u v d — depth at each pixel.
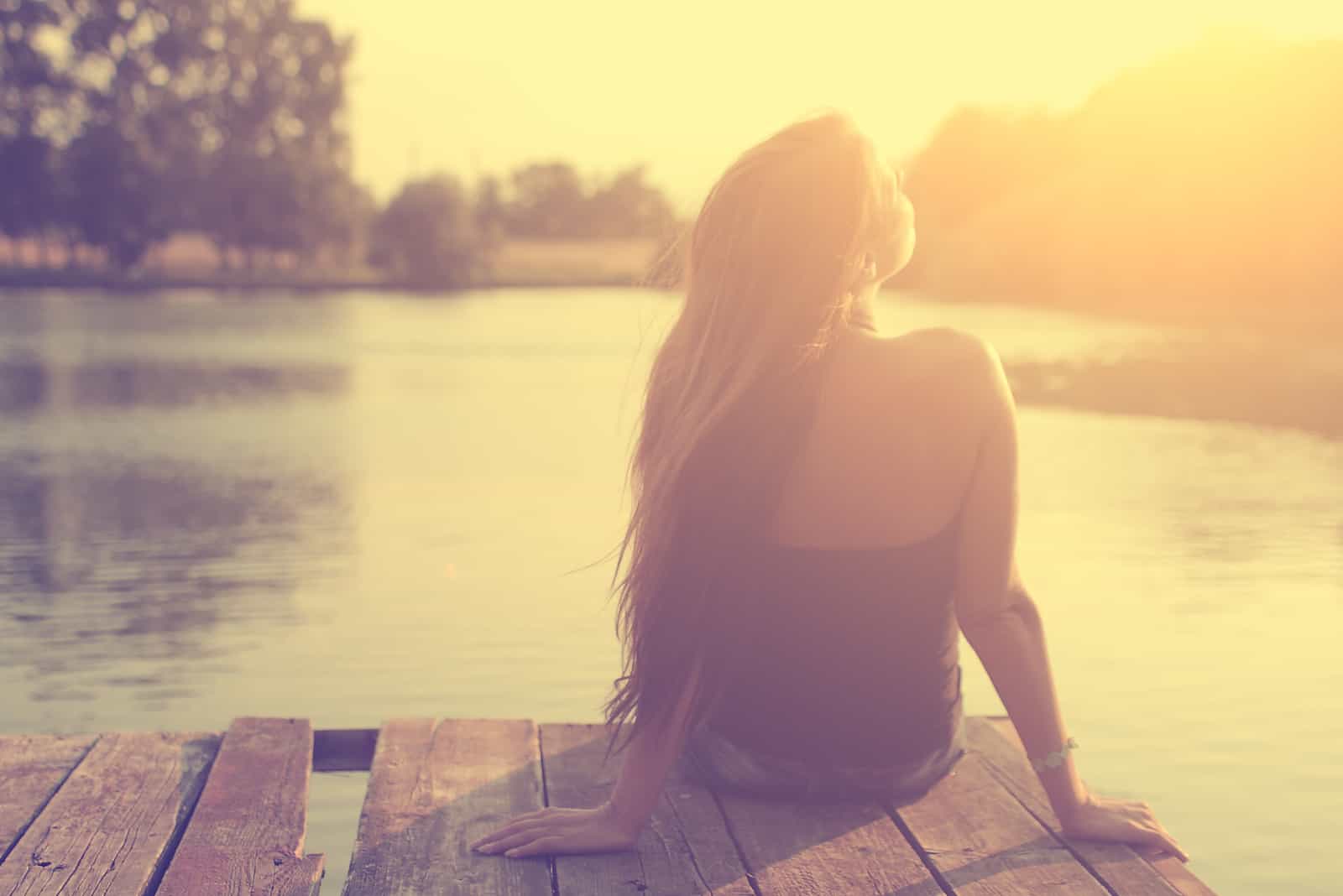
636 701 2.29
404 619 6.06
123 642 5.70
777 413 2.27
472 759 2.80
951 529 2.35
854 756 2.46
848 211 2.29
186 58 66.38
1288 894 3.17
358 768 3.17
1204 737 4.36
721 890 2.16
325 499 9.68
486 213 97.06
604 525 8.52
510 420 15.06
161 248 70.56
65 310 44.84
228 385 19.64
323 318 41.00
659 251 2.49
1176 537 8.05
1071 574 7.01
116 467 11.56
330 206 71.12
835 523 2.34
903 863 2.27
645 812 2.33
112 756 2.84
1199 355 23.78
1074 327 32.31
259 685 5.02
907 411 2.29
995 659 2.35
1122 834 2.36
